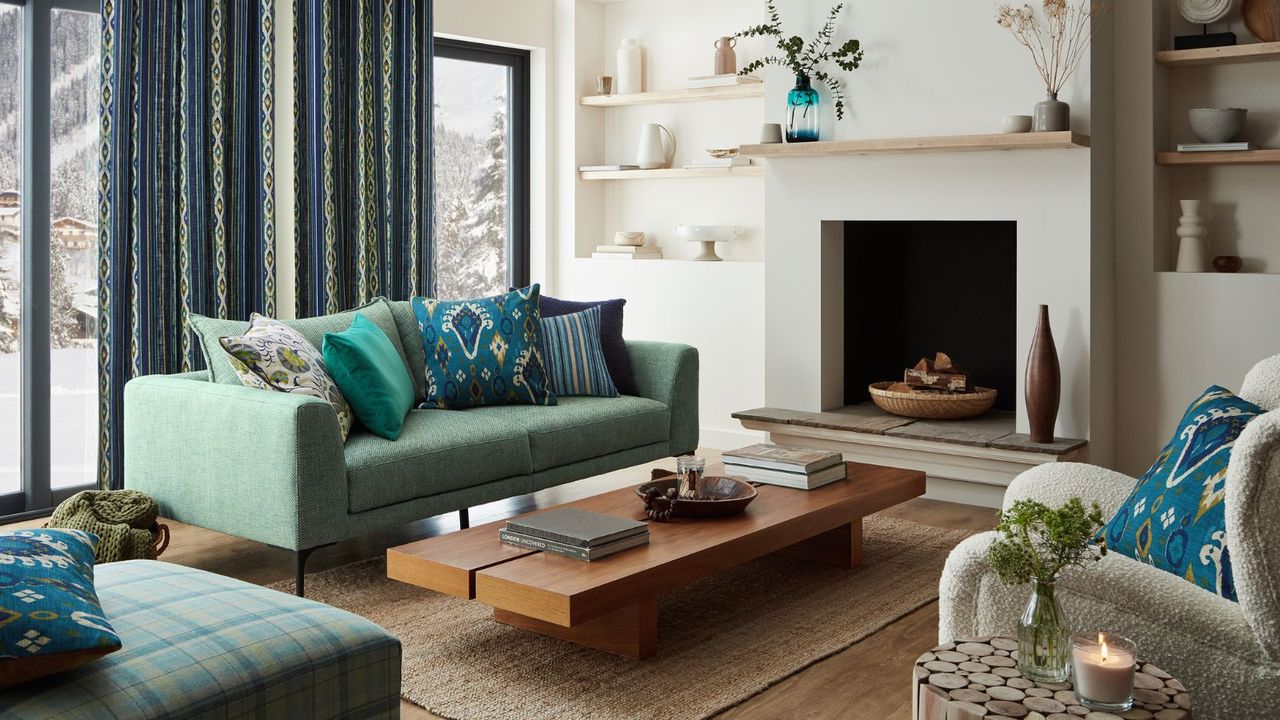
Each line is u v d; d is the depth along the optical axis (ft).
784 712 8.44
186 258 14.84
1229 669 5.67
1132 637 5.90
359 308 14.03
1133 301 15.35
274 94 15.69
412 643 9.82
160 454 11.95
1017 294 15.06
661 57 20.66
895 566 12.18
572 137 20.85
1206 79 15.34
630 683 8.91
